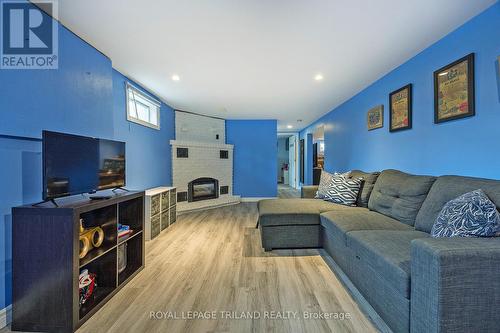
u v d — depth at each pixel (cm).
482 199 137
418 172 250
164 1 164
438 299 106
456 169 204
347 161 426
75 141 171
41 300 145
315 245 275
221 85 343
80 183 175
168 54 245
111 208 190
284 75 304
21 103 160
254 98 413
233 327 147
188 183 507
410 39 216
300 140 855
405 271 127
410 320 124
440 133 221
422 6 170
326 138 541
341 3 166
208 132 568
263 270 224
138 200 229
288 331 143
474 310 106
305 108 489
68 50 198
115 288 186
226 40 217
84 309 159
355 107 392
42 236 145
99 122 238
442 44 214
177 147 486
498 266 106
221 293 185
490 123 175
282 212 275
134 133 336
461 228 136
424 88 238
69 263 144
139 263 226
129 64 271
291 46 228
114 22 189
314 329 144
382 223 214
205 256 259
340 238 213
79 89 211
